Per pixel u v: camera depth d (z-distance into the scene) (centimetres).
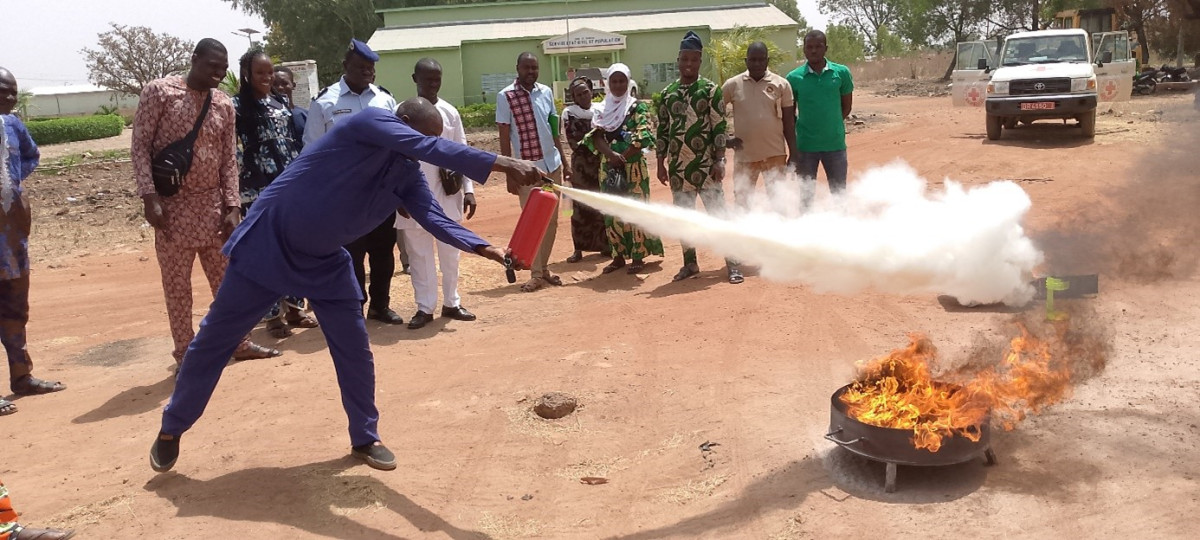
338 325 410
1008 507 351
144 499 402
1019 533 332
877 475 387
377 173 385
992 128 1691
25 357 590
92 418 529
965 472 384
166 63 5056
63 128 3434
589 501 388
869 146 1788
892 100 3347
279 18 5028
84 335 769
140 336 754
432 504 390
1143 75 2611
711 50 3008
